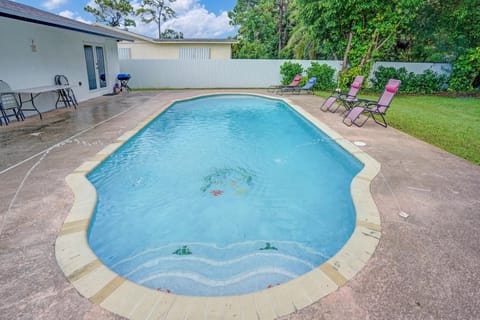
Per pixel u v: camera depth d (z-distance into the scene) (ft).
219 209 12.48
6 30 23.17
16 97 24.21
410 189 11.80
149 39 60.75
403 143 18.47
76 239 8.31
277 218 11.77
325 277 6.95
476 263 7.45
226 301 6.25
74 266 7.23
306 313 5.93
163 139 22.61
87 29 28.19
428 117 27.30
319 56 68.23
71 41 32.76
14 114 23.15
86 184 11.89
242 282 8.19
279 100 39.14
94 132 20.35
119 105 32.40
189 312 5.95
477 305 6.13
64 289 6.50
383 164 14.62
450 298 6.31
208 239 10.35
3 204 10.23
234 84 53.57
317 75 48.70
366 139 19.38
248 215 12.02
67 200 10.58
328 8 40.47
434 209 10.20
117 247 9.78
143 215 11.87
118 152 17.04
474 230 8.94
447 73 47.34
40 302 6.12
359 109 23.39
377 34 40.96
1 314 5.80
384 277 6.94
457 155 16.29
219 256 9.39
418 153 16.43
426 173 13.47
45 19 21.39
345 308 6.04
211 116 31.30
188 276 8.41
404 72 46.26
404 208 10.27
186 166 17.17
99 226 10.80
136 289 6.55
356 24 41.47
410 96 43.29
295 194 13.88
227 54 63.46
